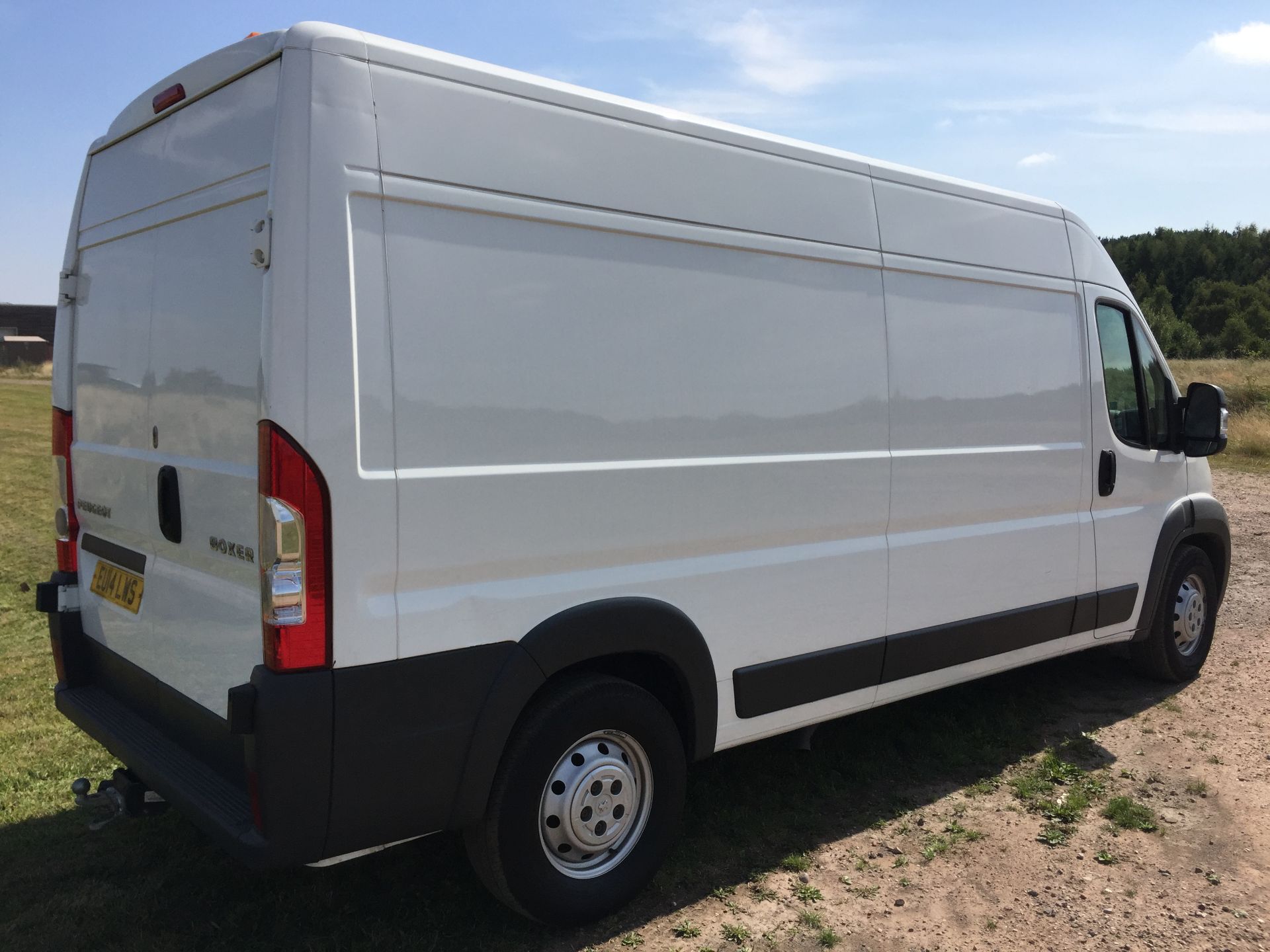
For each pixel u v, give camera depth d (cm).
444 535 256
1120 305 496
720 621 326
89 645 357
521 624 274
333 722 239
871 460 370
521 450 272
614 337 293
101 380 340
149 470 303
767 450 336
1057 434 454
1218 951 294
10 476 1285
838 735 456
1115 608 489
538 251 275
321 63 238
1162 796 400
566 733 286
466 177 260
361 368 241
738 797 393
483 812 272
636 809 311
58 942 287
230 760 269
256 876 326
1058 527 455
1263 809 387
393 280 247
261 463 235
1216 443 512
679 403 310
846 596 366
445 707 259
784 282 340
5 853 340
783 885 329
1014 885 332
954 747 443
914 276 388
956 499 405
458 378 259
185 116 289
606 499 291
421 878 327
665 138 306
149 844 348
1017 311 436
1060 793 402
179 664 293
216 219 270
